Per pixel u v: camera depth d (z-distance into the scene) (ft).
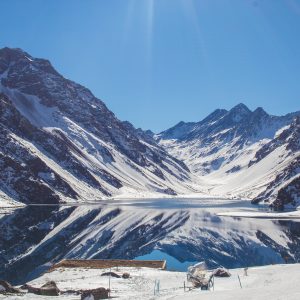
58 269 221.66
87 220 474.90
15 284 195.31
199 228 396.98
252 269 187.93
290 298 92.43
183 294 120.98
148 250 286.05
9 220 462.60
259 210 617.21
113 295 141.38
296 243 308.19
